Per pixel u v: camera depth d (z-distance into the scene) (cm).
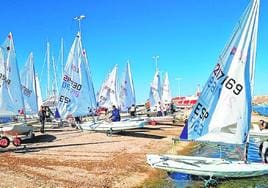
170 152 2345
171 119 4362
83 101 3219
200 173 1609
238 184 1589
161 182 1631
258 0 1648
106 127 3088
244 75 1661
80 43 3192
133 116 4212
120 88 4394
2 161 1916
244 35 1666
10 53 2483
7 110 2469
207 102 1719
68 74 3178
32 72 3831
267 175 1658
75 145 2491
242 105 1669
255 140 2909
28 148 2342
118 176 1697
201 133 1730
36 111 3872
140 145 2555
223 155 2323
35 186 1477
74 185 1519
